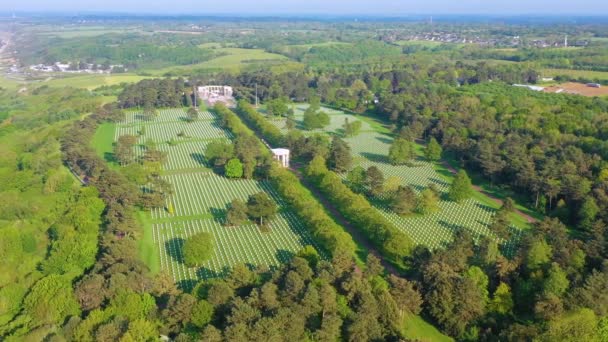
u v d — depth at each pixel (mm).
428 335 135625
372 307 130125
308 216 193625
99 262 156125
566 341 120812
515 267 153625
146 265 163750
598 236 166125
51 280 143625
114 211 191250
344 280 141625
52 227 187625
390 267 171000
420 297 141875
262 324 119125
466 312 135250
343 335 128375
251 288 142000
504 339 125938
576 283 142000
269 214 199750
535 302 139250
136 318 130125
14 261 169500
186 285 159250
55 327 129125
